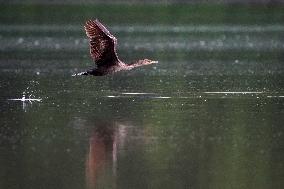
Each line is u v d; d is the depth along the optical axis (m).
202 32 120.12
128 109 54.00
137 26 129.50
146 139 45.88
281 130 48.06
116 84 65.31
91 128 48.28
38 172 40.09
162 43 104.25
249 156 42.62
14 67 76.44
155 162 41.72
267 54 90.50
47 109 53.91
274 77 69.56
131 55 90.12
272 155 42.97
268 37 112.38
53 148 44.06
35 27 127.12
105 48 41.16
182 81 66.94
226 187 37.97
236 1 155.38
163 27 128.75
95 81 67.00
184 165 41.03
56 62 81.56
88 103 56.19
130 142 45.31
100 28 40.69
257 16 144.50
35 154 42.91
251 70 75.06
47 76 69.81
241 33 118.62
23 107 54.66
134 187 37.78
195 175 39.75
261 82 66.31
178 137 46.31
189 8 149.88
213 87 63.50
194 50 95.50
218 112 53.06
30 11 145.88
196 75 71.12
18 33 117.31
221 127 48.75
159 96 59.28
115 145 44.66
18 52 91.56
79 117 51.34
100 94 60.16
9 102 56.50
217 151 43.56
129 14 144.00
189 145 44.69
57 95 59.53
